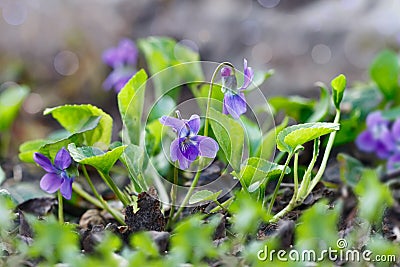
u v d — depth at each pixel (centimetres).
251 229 38
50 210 43
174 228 40
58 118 41
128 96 40
